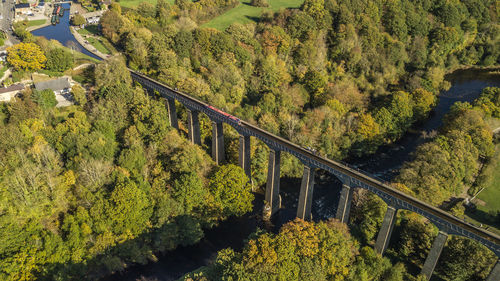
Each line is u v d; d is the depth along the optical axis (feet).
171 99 447.83
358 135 471.21
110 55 594.24
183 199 342.85
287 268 238.68
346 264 262.06
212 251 343.26
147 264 327.67
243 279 228.84
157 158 380.78
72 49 591.37
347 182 303.27
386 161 474.49
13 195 288.10
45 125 381.19
